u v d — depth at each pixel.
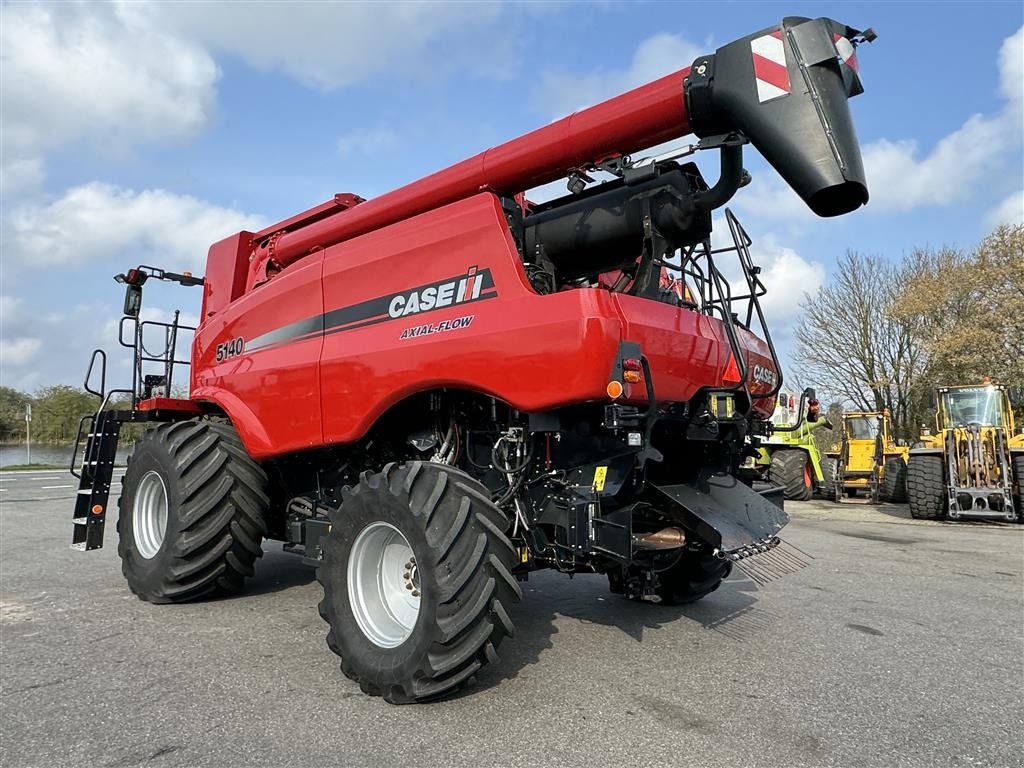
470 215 3.71
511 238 3.57
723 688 3.26
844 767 2.49
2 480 18.06
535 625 4.32
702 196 3.56
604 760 2.52
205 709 2.99
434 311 3.74
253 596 5.12
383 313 4.01
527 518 3.60
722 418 3.70
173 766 2.48
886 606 4.96
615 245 3.88
